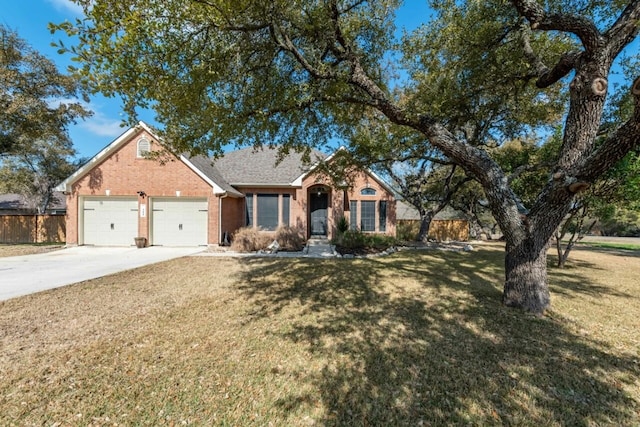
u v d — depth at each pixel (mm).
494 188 5336
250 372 3164
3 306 5266
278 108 6129
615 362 3369
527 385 2930
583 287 6930
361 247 13172
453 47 6965
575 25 4473
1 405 2617
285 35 5137
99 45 3410
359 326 4398
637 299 5891
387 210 17234
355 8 6102
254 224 17500
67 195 13898
